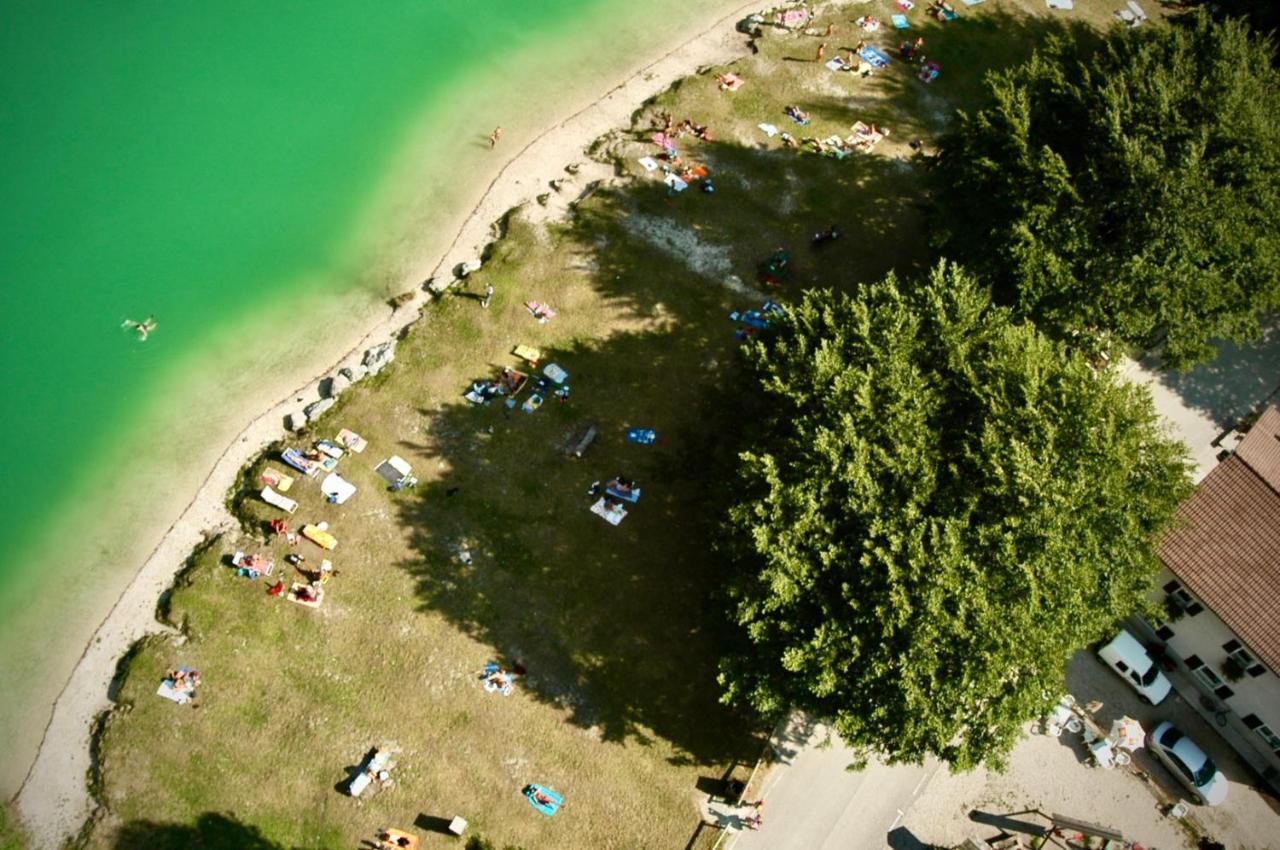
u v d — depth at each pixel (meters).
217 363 52.41
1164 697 44.84
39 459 48.53
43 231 55.38
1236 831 41.94
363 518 46.84
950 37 71.31
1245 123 45.22
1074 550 35.47
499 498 47.97
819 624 36.19
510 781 41.00
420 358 52.56
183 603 44.28
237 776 40.38
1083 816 42.00
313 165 60.47
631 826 40.50
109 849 38.97
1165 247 44.19
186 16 66.06
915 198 61.53
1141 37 52.19
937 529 34.59
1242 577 41.97
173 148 59.69
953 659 34.62
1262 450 45.34
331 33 66.94
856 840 40.62
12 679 42.88
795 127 64.44
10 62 62.00
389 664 43.19
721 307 55.44
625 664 44.16
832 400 37.88
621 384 52.22
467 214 59.31
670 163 61.44
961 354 39.31
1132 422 38.00
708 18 71.94
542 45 68.75
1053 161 45.19
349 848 39.28
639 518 47.97
